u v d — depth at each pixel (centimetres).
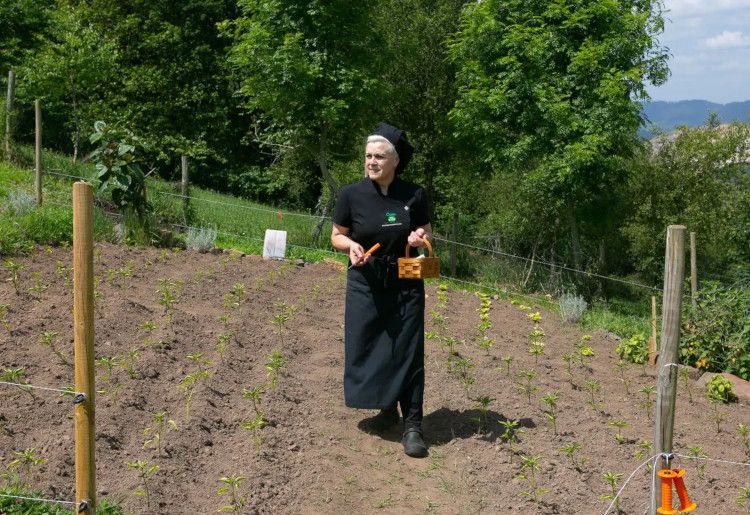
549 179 1627
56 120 2714
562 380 707
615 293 2033
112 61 2216
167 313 732
